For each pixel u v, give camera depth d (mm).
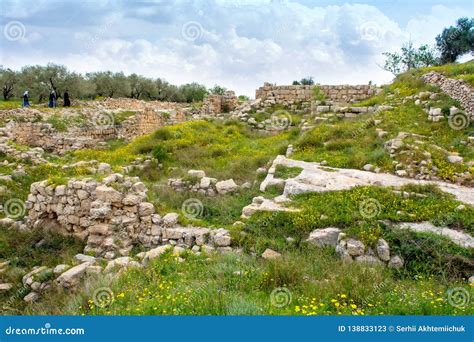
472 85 17484
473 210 10109
